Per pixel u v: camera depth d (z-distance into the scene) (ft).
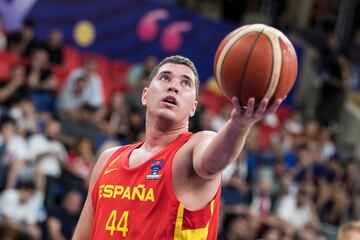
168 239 13.09
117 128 48.42
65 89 48.01
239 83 11.83
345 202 58.75
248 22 69.77
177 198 13.21
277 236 45.80
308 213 52.39
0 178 37.99
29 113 42.83
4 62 47.16
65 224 36.88
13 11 49.24
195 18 59.67
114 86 54.29
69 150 43.70
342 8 78.18
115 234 13.71
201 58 60.34
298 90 70.44
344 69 69.10
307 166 58.03
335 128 69.87
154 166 13.71
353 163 61.77
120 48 55.42
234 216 45.11
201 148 12.92
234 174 49.55
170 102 14.07
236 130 11.89
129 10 55.62
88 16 53.47
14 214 36.94
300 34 74.49
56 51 49.88
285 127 61.21
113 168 14.65
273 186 52.37
